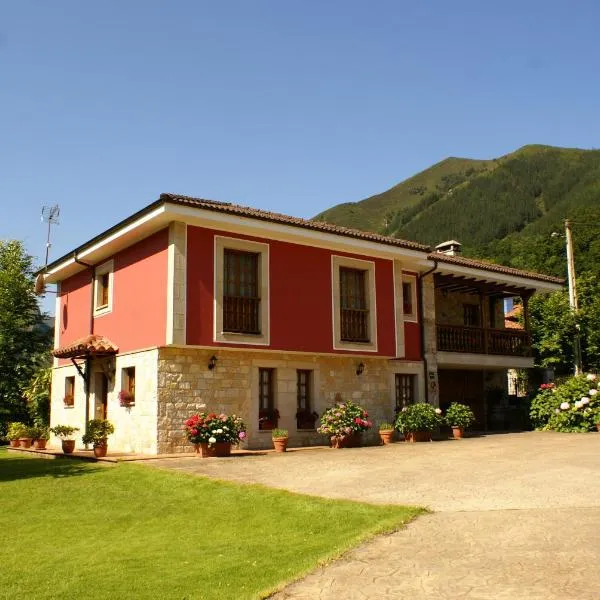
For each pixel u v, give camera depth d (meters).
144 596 5.36
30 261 24.73
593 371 26.20
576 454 11.50
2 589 5.76
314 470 10.72
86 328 17.19
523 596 4.61
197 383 14.10
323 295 15.93
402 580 5.10
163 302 13.73
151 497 9.44
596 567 5.10
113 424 15.16
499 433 19.22
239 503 8.52
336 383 16.53
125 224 14.41
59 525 8.41
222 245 14.29
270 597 4.97
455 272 19.39
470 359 20.28
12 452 16.33
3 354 23.16
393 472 10.16
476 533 6.19
